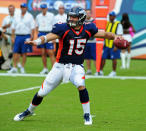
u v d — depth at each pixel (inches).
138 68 2480.3
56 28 920.9
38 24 2122.3
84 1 2908.5
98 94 1457.9
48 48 2084.2
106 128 920.3
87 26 940.6
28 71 2178.9
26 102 1284.4
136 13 2881.4
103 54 2011.6
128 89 1585.9
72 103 1272.1
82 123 981.2
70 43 922.7
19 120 1003.9
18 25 2050.9
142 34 2903.5
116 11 2893.7
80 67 944.3
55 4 2957.7
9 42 2228.1
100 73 2041.1
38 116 1069.8
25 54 2082.9
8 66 2252.7
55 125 953.5
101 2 1812.3
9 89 1558.8
